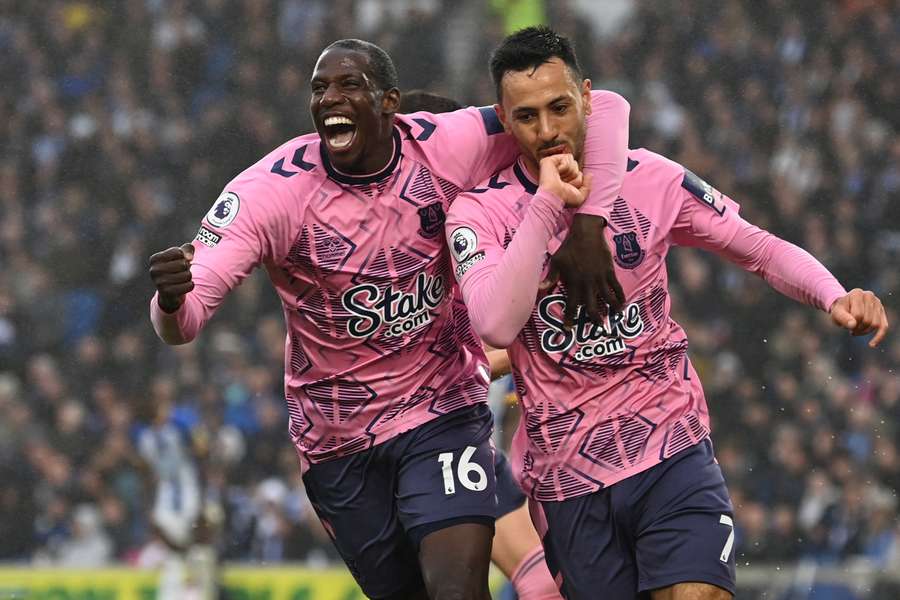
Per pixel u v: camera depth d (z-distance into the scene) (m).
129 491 35.44
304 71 48.59
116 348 40.88
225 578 29.39
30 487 36.44
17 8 50.28
